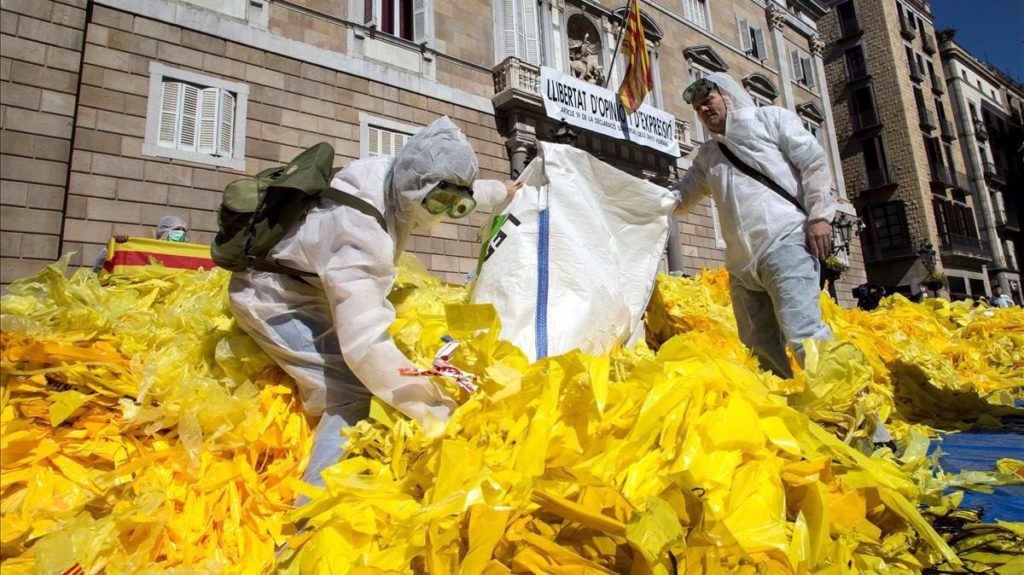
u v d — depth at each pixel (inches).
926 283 1016.9
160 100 312.7
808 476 47.5
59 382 56.5
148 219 297.6
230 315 75.2
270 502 55.3
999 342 187.9
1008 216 1353.3
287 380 67.0
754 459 48.3
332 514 46.1
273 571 48.8
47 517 47.8
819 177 101.9
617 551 41.1
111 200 288.4
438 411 57.3
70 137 271.6
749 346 119.1
